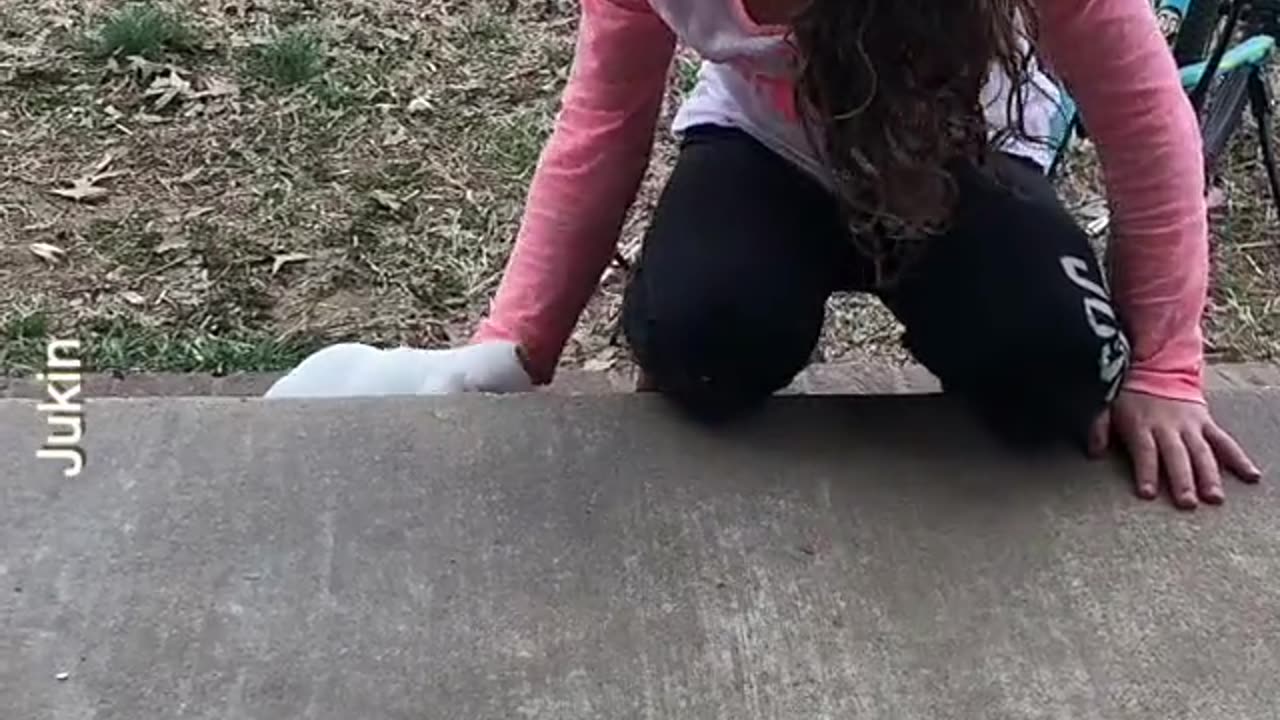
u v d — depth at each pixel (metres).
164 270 3.24
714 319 1.91
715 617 1.70
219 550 1.78
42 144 3.55
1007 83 1.89
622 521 1.82
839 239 2.00
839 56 1.65
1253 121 3.57
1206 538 1.81
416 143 3.62
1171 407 1.90
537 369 2.14
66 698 1.61
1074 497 1.86
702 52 1.85
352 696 1.61
